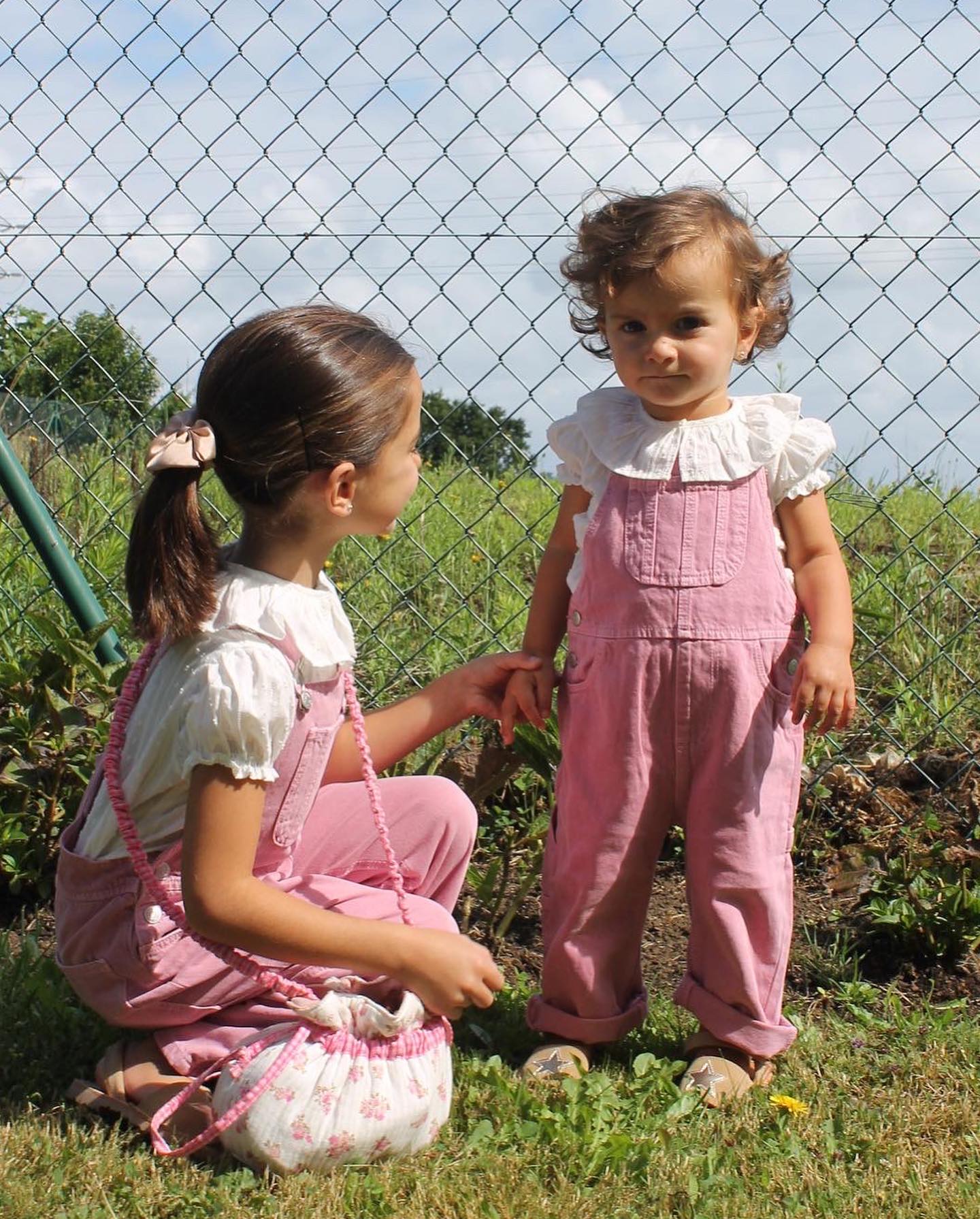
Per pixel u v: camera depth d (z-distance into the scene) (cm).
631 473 239
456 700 249
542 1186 202
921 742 357
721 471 236
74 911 224
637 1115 224
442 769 303
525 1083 230
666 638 234
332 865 237
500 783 296
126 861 220
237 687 199
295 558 215
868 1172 209
